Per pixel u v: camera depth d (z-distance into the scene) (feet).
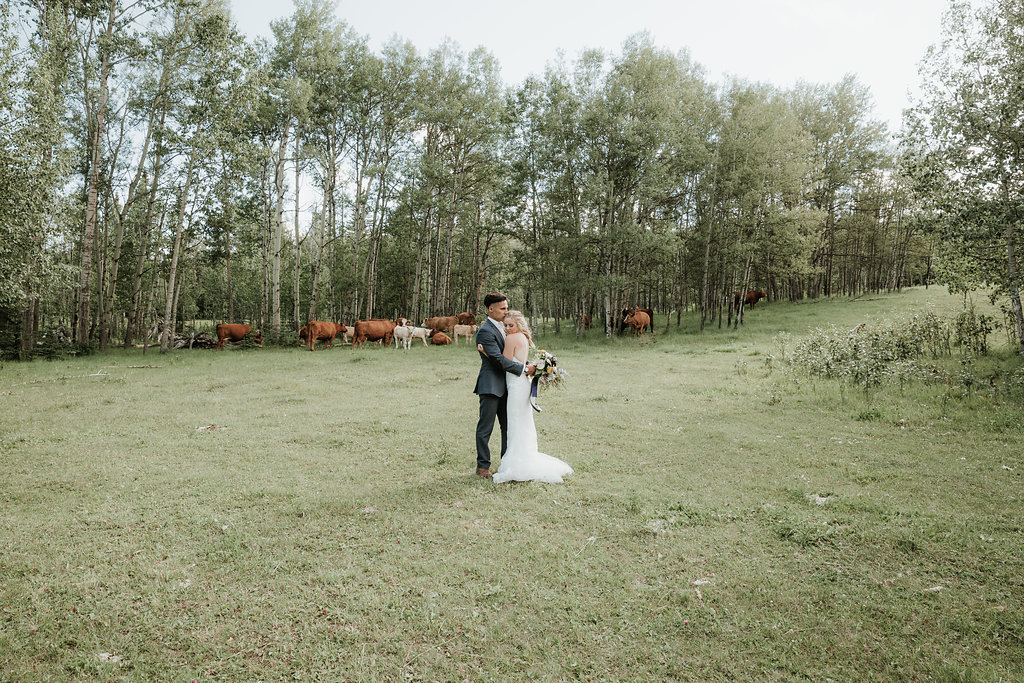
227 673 8.47
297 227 89.40
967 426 22.65
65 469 19.16
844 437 22.31
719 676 8.38
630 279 83.25
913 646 8.93
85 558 12.26
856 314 81.61
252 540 13.28
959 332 41.63
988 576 11.05
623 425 25.55
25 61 45.47
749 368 43.62
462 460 20.40
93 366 52.65
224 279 148.36
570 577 11.39
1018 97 29.71
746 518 14.46
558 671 8.49
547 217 78.48
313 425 26.20
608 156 76.69
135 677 8.30
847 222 118.32
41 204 46.44
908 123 34.42
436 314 97.40
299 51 82.38
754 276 122.31
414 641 9.30
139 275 81.35
